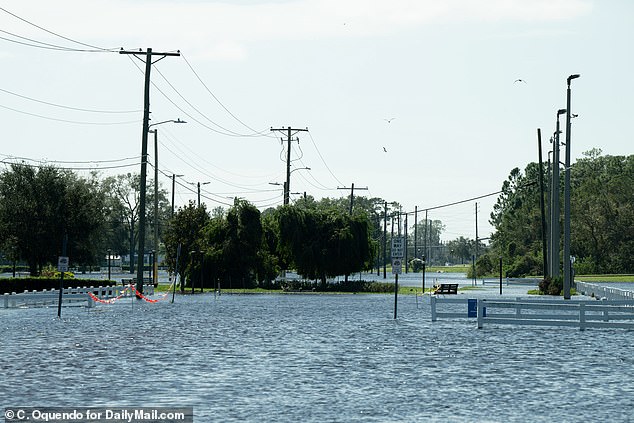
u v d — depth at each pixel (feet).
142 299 477.77
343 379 168.96
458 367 188.14
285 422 126.93
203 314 365.40
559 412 135.23
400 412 134.72
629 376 175.32
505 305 293.84
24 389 155.22
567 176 466.29
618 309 285.84
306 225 651.66
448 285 549.54
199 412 134.41
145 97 463.83
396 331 280.72
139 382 163.73
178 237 639.76
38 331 276.21
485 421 128.36
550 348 229.45
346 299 516.73
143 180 472.44
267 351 218.18
